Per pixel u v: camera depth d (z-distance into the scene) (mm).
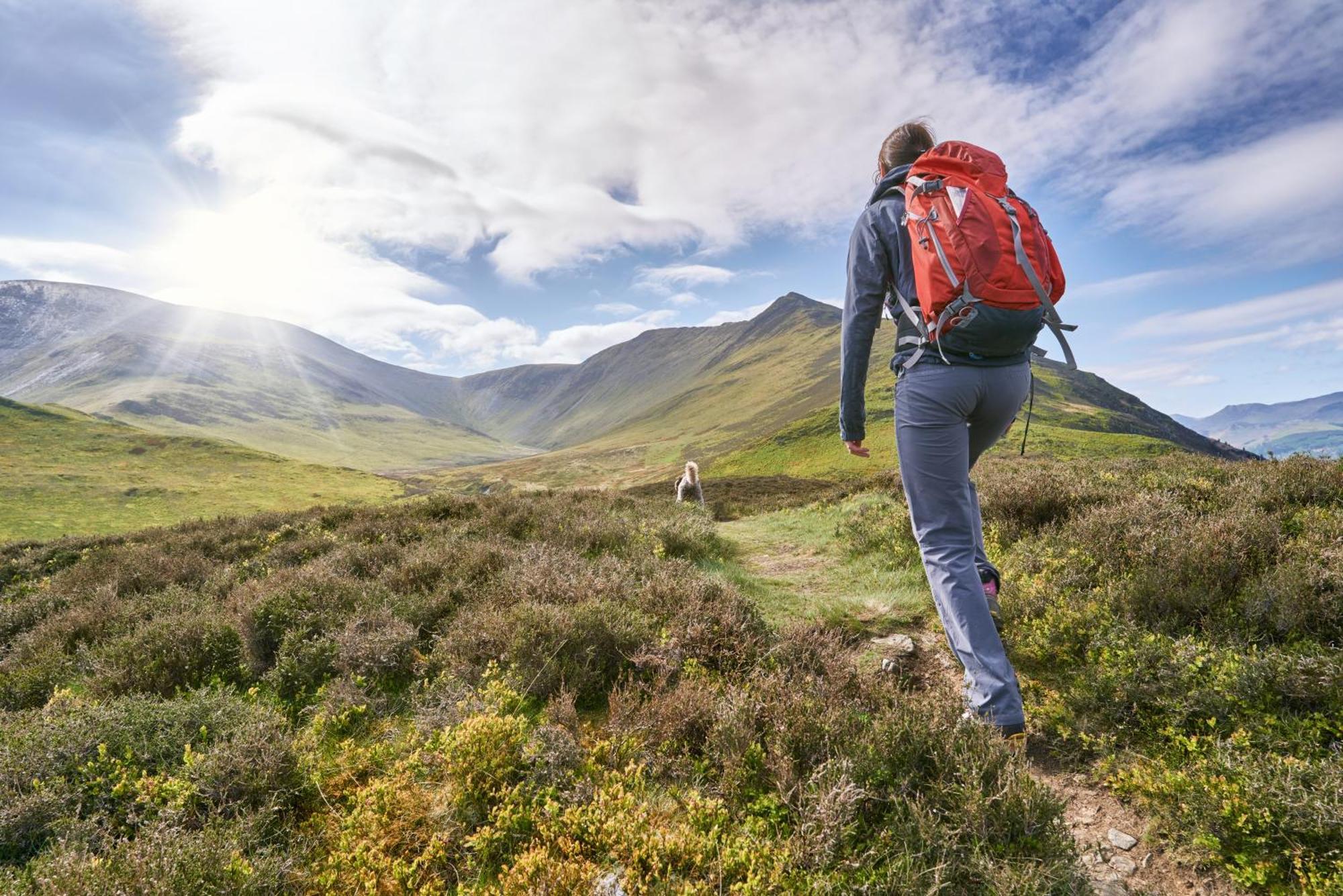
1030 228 2613
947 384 2762
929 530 2996
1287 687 2578
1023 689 3297
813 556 7582
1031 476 6207
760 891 1877
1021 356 2805
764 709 2814
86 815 2484
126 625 5074
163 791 2492
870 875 2006
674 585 4594
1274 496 4539
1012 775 2170
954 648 2902
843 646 4078
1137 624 3373
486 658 3670
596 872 2010
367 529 8406
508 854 2180
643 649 3602
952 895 1926
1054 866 1938
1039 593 3906
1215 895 2014
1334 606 2914
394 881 2020
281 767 2615
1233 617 3174
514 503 10227
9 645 5484
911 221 2650
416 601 4637
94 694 3734
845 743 2551
